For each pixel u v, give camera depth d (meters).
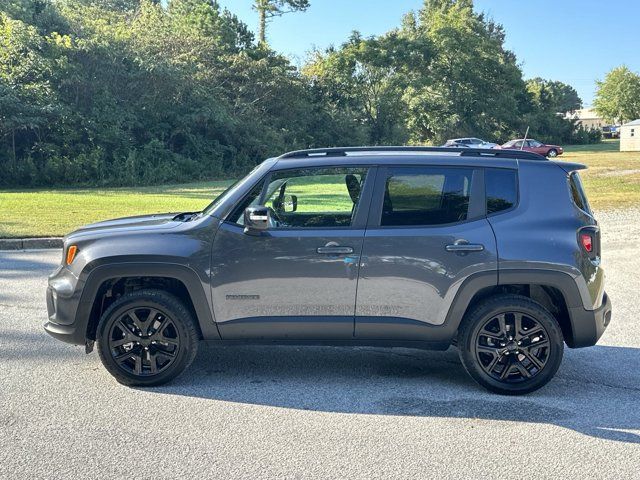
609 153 53.72
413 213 4.95
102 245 4.96
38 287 8.81
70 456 3.80
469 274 4.83
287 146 45.44
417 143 64.94
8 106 30.09
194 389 5.00
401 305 4.89
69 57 34.66
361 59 59.81
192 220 5.21
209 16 50.03
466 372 5.49
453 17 66.62
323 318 4.90
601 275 5.00
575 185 5.07
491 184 4.99
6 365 5.53
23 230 13.25
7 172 30.08
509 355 4.91
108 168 32.75
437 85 65.06
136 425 4.27
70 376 5.27
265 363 5.69
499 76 66.31
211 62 44.41
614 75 101.44
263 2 64.69
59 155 31.97
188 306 5.19
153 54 40.88
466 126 64.75
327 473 3.60
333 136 52.22
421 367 5.62
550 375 4.88
